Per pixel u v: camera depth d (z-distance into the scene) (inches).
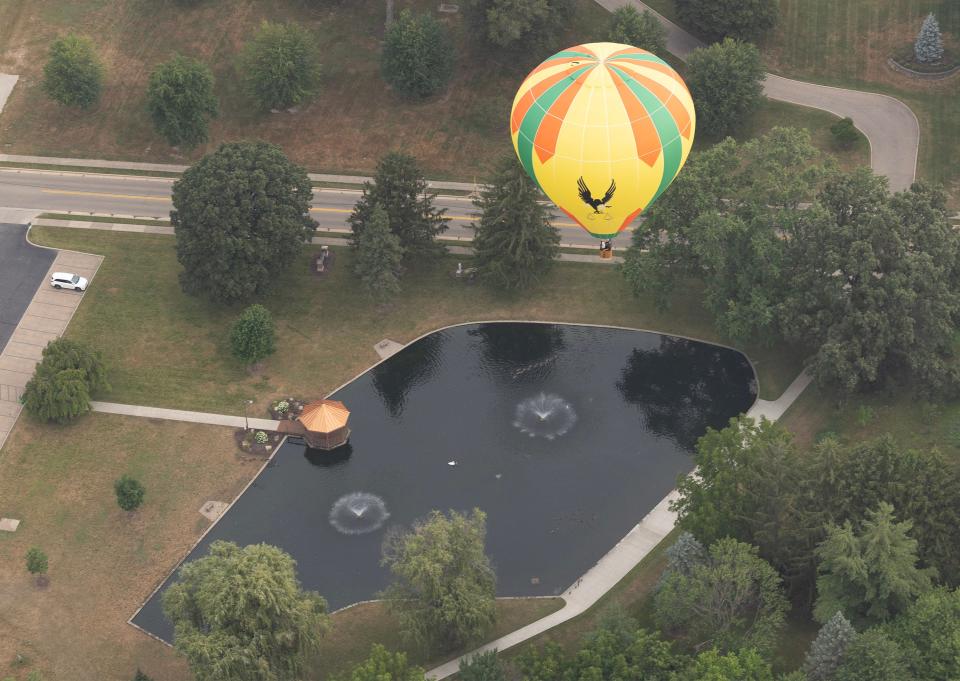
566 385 4596.5
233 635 3294.8
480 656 3403.1
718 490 3612.2
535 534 4082.2
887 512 3230.8
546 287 4909.0
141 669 3666.3
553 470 4296.3
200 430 4382.4
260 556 3425.2
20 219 5172.2
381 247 4554.6
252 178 4490.7
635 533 4065.0
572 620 3777.1
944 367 4202.8
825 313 4202.8
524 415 4485.7
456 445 4387.3
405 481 4266.7
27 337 4677.7
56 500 4133.9
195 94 5206.7
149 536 4047.7
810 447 4232.3
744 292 4382.4
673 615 3472.0
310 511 4168.3
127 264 4977.9
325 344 4704.7
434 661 3646.7
